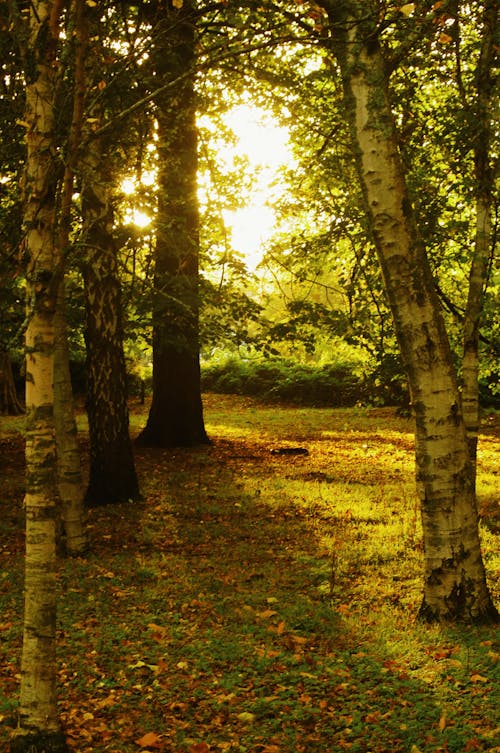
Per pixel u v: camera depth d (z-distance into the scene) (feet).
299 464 50.88
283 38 15.74
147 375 108.47
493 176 26.18
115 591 24.67
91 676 17.75
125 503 37.68
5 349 19.36
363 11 19.49
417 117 28.96
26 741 13.50
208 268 37.65
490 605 21.16
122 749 14.32
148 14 31.60
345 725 15.16
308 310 31.81
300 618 21.93
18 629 20.99
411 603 23.16
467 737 14.30
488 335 31.91
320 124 30.37
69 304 40.47
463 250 27.81
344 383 97.71
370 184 20.38
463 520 20.86
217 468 47.80
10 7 13.69
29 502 13.71
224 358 111.04
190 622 21.77
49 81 13.57
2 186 25.40
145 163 32.83
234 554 29.43
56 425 29.19
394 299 20.62
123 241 30.96
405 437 66.85
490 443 62.69
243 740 14.65
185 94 34.53
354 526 33.47
